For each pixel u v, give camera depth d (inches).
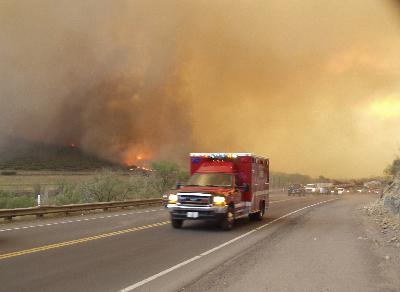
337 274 307.3
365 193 2746.1
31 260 350.3
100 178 1251.8
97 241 465.1
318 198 1774.1
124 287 264.5
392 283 281.0
